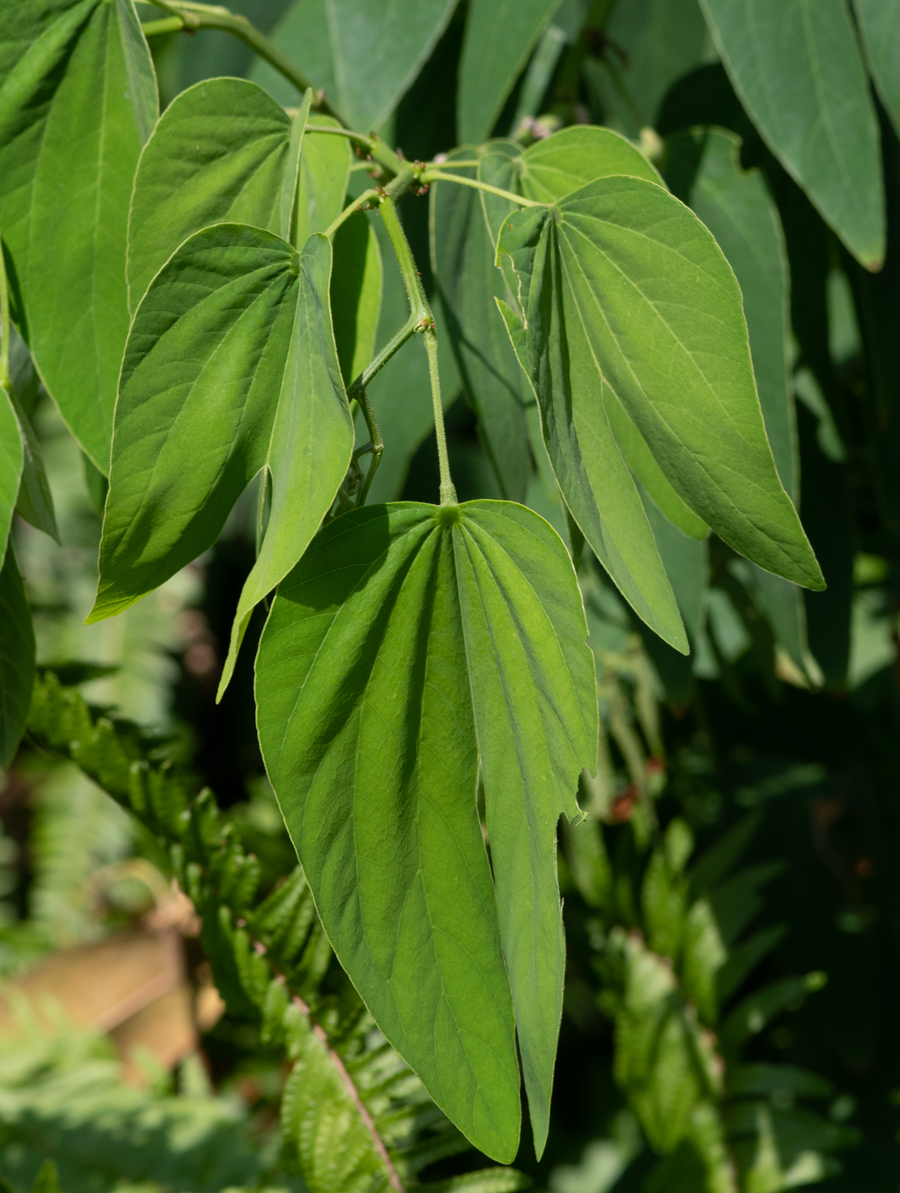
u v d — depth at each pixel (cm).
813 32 60
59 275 50
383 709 43
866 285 71
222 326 44
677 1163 75
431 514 43
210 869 58
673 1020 78
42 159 49
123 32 49
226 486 45
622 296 46
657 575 46
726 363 45
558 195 51
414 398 63
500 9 62
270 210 48
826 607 72
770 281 60
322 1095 58
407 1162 58
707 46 81
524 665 43
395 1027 43
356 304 49
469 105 63
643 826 79
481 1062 44
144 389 43
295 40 65
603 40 67
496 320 56
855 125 60
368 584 43
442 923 44
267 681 42
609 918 80
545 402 44
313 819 43
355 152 54
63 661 60
